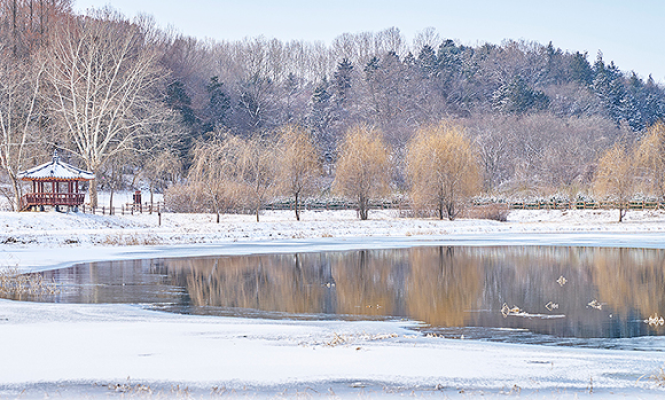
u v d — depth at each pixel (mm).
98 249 38094
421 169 60188
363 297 21562
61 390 9219
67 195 55500
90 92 64062
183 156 80125
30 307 17969
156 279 25578
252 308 19172
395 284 24766
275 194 58844
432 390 9469
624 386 9852
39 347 12000
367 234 51094
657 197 71938
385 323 16578
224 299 20906
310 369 10445
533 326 16359
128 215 60688
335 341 13062
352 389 9430
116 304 19203
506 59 159750
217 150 62250
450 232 54312
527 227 58969
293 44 182250
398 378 10016
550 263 31859
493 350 12555
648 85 180875
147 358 11125
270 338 13578
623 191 66875
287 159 57000
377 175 59219
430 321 17078
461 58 161875
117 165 74875
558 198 81125
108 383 9562
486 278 26422
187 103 86125
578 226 61156
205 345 12430
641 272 28219
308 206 75625
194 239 44719
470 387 9641
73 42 69938
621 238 48250
